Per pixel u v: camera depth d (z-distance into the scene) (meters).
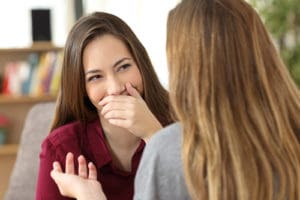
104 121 1.39
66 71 1.33
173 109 1.00
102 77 1.29
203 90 0.88
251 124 0.88
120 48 1.30
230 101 0.88
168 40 0.94
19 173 2.04
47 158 1.38
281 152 0.88
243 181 0.84
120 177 1.40
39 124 2.12
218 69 0.88
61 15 4.54
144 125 1.20
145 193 0.89
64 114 1.43
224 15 0.90
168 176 0.89
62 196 1.35
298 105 0.94
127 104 1.21
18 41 4.45
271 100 0.89
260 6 3.58
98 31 1.29
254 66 0.90
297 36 3.65
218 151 0.86
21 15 4.44
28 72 3.58
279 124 0.88
